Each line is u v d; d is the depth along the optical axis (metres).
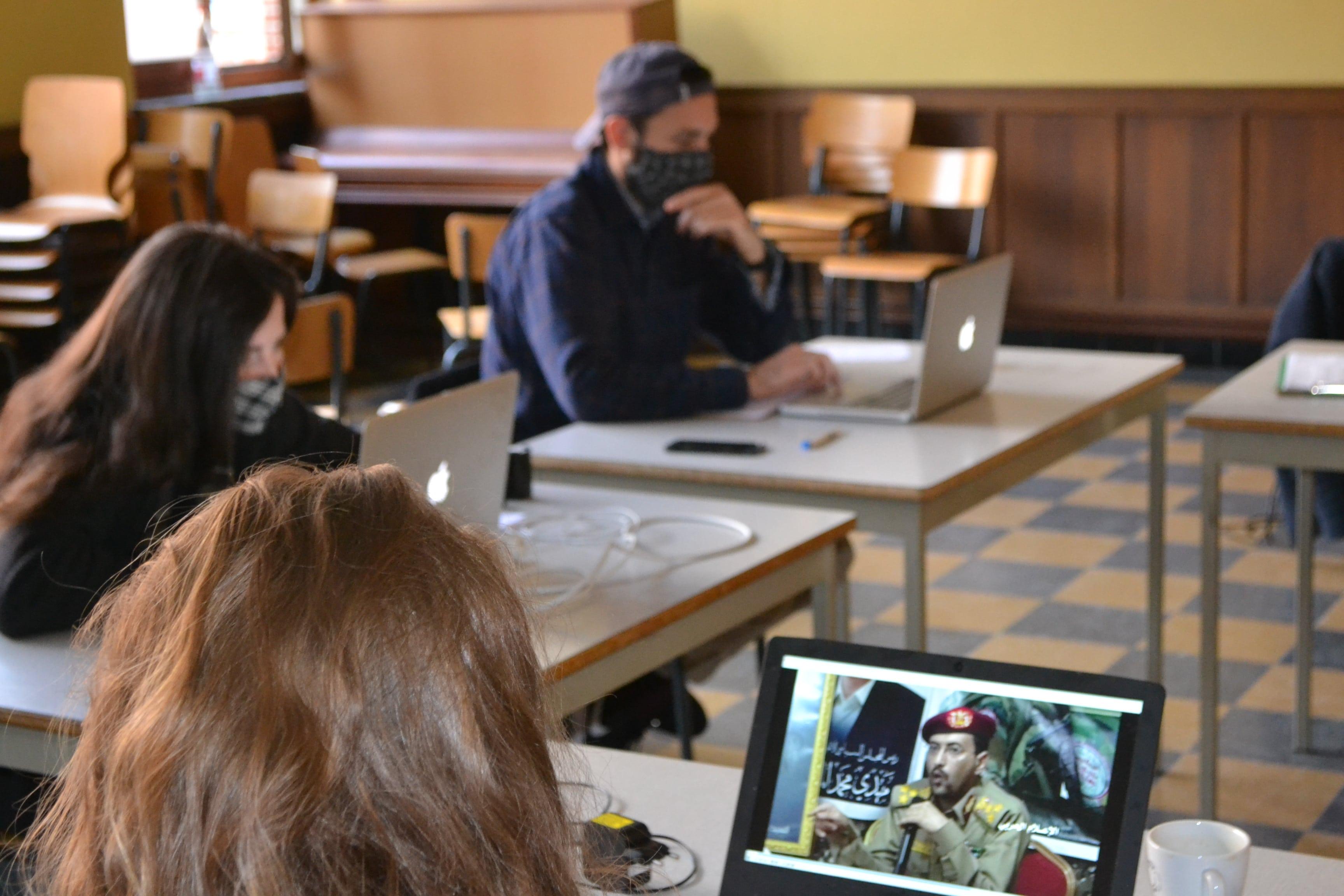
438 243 7.07
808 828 1.15
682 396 2.74
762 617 2.37
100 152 5.44
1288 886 1.22
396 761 0.56
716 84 6.73
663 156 2.86
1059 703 1.10
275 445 2.06
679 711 2.45
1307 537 2.83
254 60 6.90
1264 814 2.70
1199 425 2.54
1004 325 6.45
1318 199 5.79
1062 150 6.20
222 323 1.84
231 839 0.54
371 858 0.55
